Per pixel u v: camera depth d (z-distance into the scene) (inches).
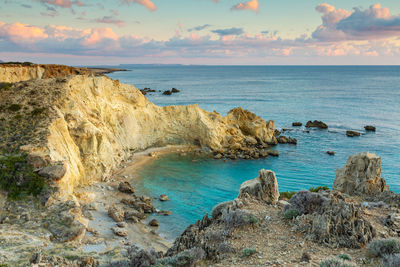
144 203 1571.1
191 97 6392.7
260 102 5753.0
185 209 1596.9
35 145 1498.5
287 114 4569.4
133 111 2588.6
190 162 2413.9
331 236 580.4
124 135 2477.9
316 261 493.4
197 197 1755.7
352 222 596.7
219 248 586.9
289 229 643.5
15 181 1273.4
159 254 669.3
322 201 685.3
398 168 2255.2
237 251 572.1
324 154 2652.6
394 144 2923.2
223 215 727.1
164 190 1840.6
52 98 1991.9
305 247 561.6
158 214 1524.4
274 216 723.4
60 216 1127.6
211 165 2357.3
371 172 1050.7
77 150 1802.4
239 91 7746.1
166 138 2780.5
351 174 1102.4
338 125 3814.0
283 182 2030.0
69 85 2185.0
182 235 713.6
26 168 1341.0
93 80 2351.1
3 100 1948.8
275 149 2824.8
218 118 2888.8
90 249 989.8
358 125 3799.2
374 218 697.0
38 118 1771.7
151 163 2352.4
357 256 517.0
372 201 917.8
